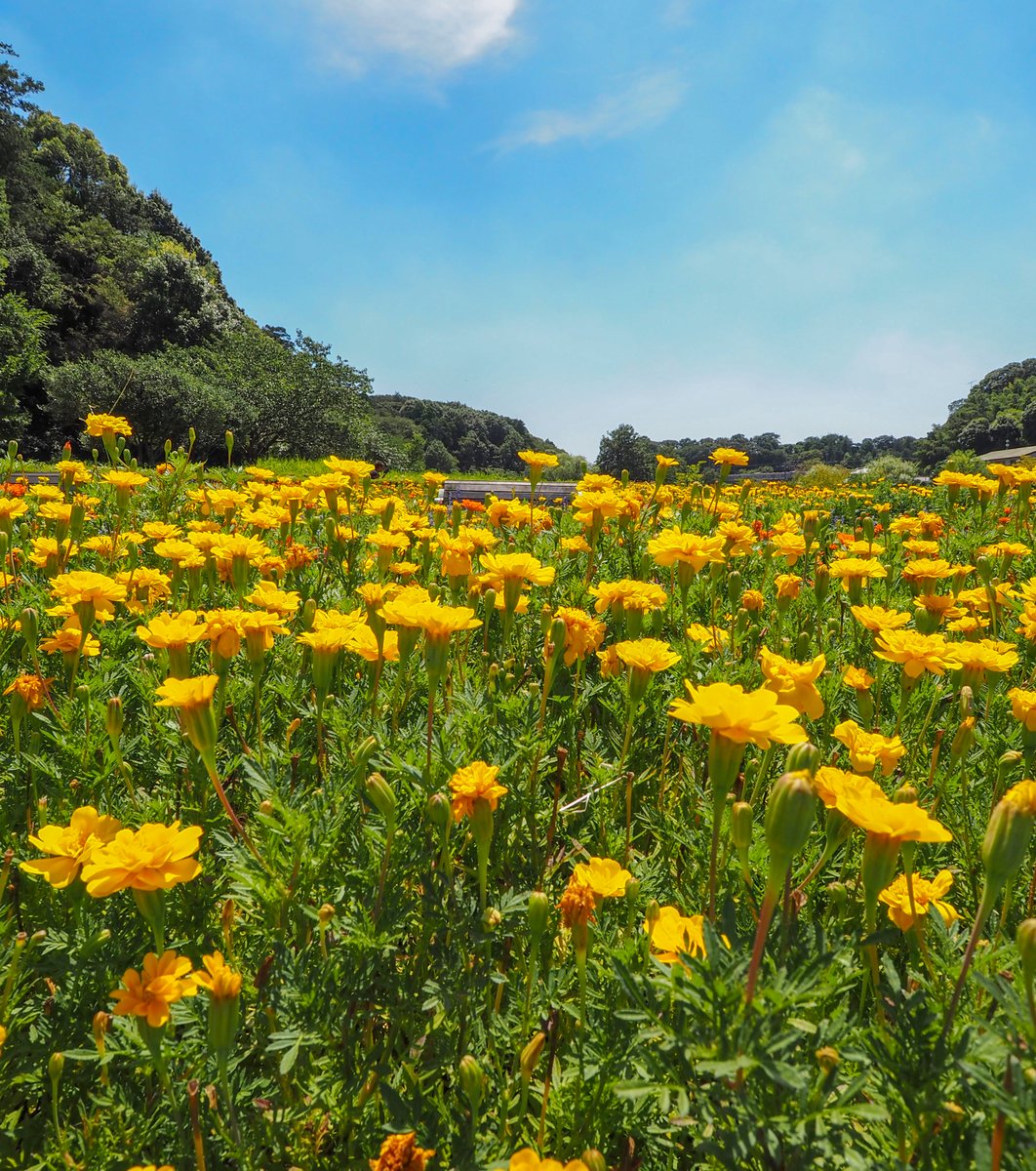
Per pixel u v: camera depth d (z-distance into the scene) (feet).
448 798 5.02
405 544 10.32
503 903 5.06
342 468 15.08
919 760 7.30
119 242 198.29
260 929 4.99
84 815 4.56
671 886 5.86
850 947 3.51
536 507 16.35
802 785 3.04
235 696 7.80
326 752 7.32
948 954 4.21
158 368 114.93
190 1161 3.87
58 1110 4.13
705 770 7.47
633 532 13.79
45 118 225.97
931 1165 3.25
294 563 12.16
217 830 5.57
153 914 3.99
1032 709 6.21
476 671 8.83
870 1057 3.45
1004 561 12.59
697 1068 3.02
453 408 419.33
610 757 7.90
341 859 5.53
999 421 294.05
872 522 16.52
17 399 111.24
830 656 9.60
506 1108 3.93
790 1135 3.08
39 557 11.12
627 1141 4.10
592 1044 4.16
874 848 3.78
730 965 3.37
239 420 121.60
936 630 8.59
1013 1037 3.12
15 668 9.09
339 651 7.00
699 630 9.16
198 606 10.17
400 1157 3.41
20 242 164.35
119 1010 3.62
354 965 4.58
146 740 7.30
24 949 4.73
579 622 8.05
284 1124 4.08
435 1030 4.65
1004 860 3.30
